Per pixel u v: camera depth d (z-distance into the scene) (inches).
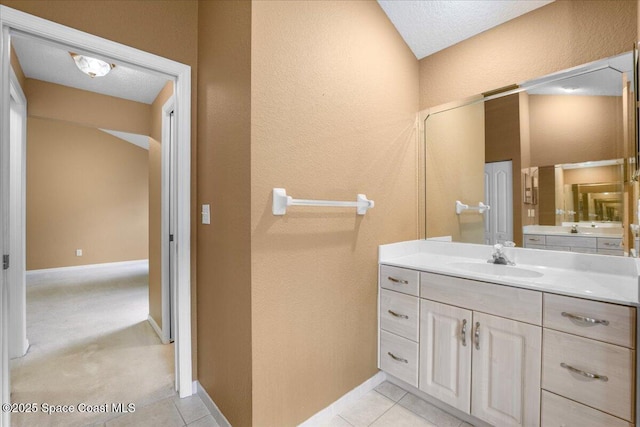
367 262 71.2
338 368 64.8
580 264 61.2
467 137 77.7
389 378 75.9
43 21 52.5
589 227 61.0
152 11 65.1
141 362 86.6
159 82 102.4
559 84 64.2
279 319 54.4
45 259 209.3
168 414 64.8
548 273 59.3
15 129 89.8
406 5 72.9
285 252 55.2
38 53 86.8
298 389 57.4
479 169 76.0
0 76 49.8
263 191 51.7
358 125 68.4
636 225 55.0
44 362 86.4
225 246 58.3
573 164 62.7
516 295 52.1
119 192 241.3
